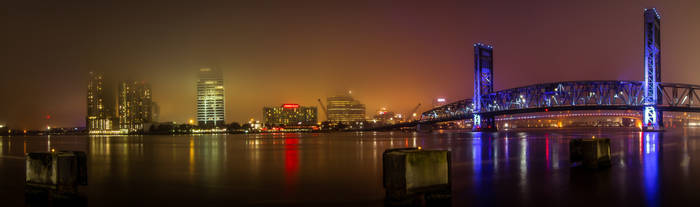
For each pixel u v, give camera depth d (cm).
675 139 9825
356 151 7806
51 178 2581
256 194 2823
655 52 17612
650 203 2273
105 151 8912
